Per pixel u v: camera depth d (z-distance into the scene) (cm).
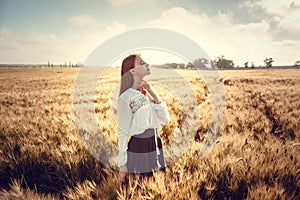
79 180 264
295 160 259
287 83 1265
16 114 533
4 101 795
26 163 292
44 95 928
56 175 279
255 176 230
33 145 314
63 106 589
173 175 246
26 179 283
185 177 239
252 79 1481
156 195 209
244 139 312
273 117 485
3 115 509
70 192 229
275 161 250
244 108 528
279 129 419
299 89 942
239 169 242
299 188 225
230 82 1237
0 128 412
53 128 383
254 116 463
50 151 296
